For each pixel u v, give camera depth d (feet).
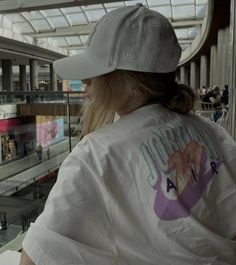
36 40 74.18
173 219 2.08
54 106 20.45
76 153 2.16
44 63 95.45
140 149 2.17
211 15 44.52
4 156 31.24
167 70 2.35
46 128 26.91
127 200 2.09
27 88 106.32
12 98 32.96
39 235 1.94
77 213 1.99
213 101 20.59
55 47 81.92
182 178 2.22
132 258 2.06
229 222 2.31
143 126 2.27
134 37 2.24
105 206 2.05
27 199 12.82
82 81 2.46
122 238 2.06
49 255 1.91
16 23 66.80
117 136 2.21
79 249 1.95
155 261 2.06
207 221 2.22
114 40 2.24
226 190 2.38
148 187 2.12
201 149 2.44
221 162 2.50
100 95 2.36
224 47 49.75
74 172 2.07
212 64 65.67
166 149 2.25
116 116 2.43
